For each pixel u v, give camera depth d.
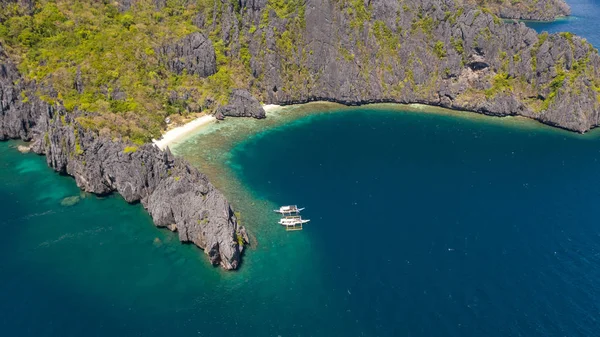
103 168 118.88
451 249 105.81
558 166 141.88
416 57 180.62
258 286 95.62
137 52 156.62
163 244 105.75
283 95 172.12
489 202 123.00
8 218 111.81
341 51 176.38
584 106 165.00
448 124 168.12
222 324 86.88
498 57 177.00
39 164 132.50
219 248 98.75
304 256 103.75
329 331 86.00
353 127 163.38
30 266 98.88
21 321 86.56
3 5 154.00
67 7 164.25
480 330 86.06
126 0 174.25
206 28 175.88
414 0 182.25
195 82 164.25
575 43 172.00
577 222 115.69
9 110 140.62
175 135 148.25
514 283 96.56
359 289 95.06
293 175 133.88
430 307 90.88
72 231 108.81
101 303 90.81
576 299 92.75
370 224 114.00
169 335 84.31
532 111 172.62
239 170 135.00
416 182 131.62
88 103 136.12
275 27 174.50
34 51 148.38
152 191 113.81
